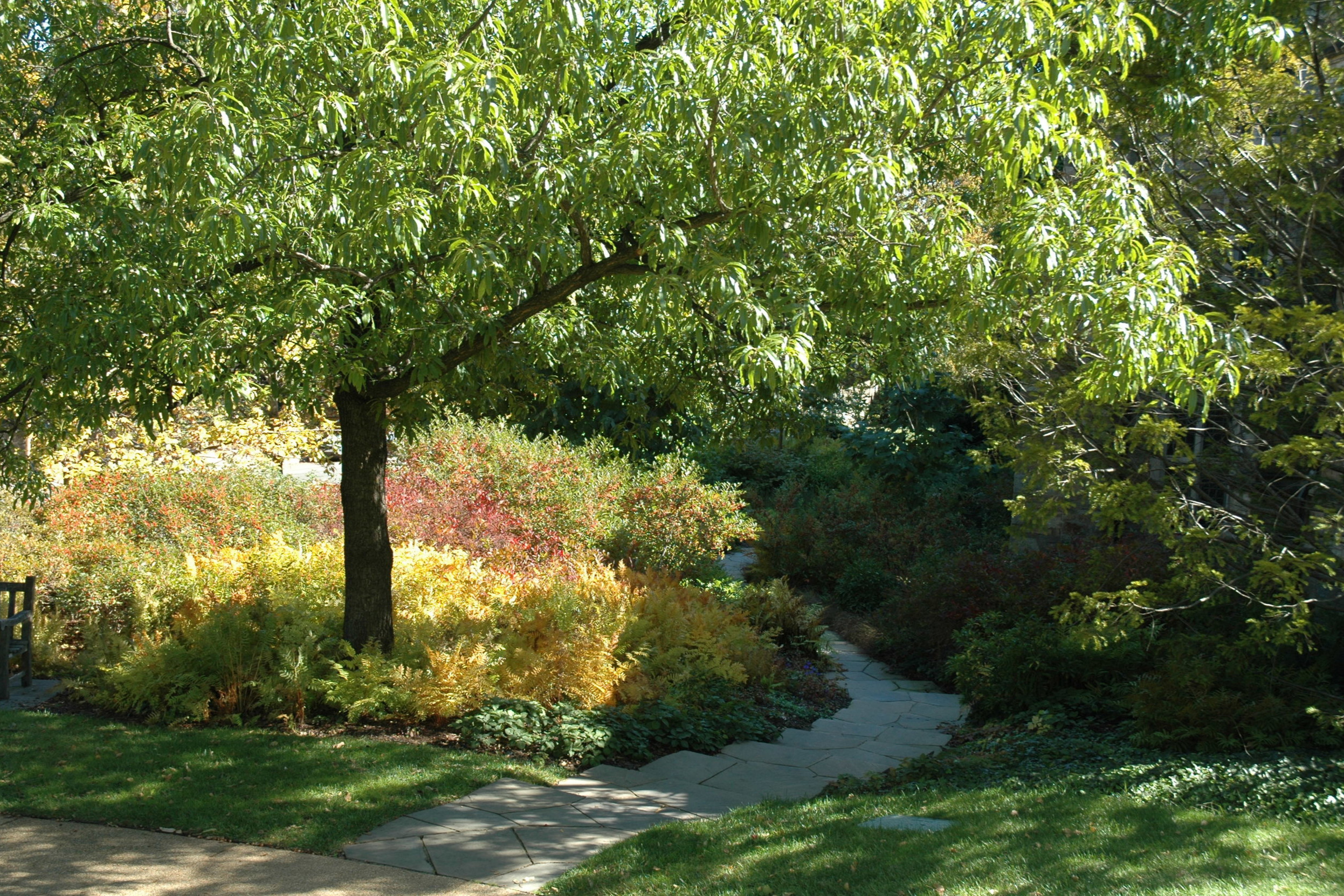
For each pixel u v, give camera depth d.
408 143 5.20
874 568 13.33
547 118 5.25
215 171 4.73
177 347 4.66
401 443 13.44
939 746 7.51
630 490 13.64
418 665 7.25
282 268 5.84
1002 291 4.81
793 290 5.20
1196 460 6.56
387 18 4.71
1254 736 6.10
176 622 7.99
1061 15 5.05
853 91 4.70
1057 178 6.59
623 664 7.66
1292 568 5.71
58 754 5.96
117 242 5.23
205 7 4.97
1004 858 4.30
